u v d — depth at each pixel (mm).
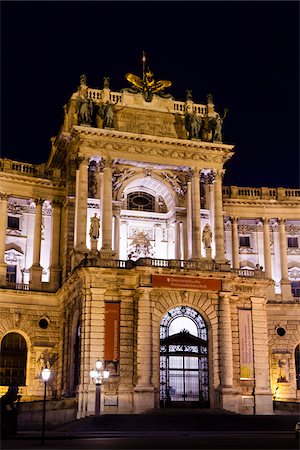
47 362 64062
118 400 54188
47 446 31141
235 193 75375
